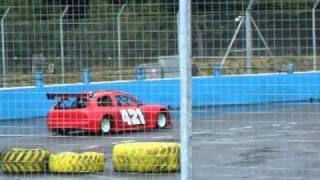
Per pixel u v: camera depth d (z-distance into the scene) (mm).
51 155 29188
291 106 31531
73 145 36969
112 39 27797
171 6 26547
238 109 29938
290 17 24812
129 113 42625
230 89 31031
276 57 29953
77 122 38125
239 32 27750
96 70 36438
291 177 27844
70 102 41219
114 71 36938
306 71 33500
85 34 28141
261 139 33844
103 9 27734
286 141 33875
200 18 25547
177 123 37125
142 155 28531
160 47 26109
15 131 35906
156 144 29266
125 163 29047
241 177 28188
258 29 27562
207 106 30375
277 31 28219
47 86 47219
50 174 28953
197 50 26156
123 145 29453
